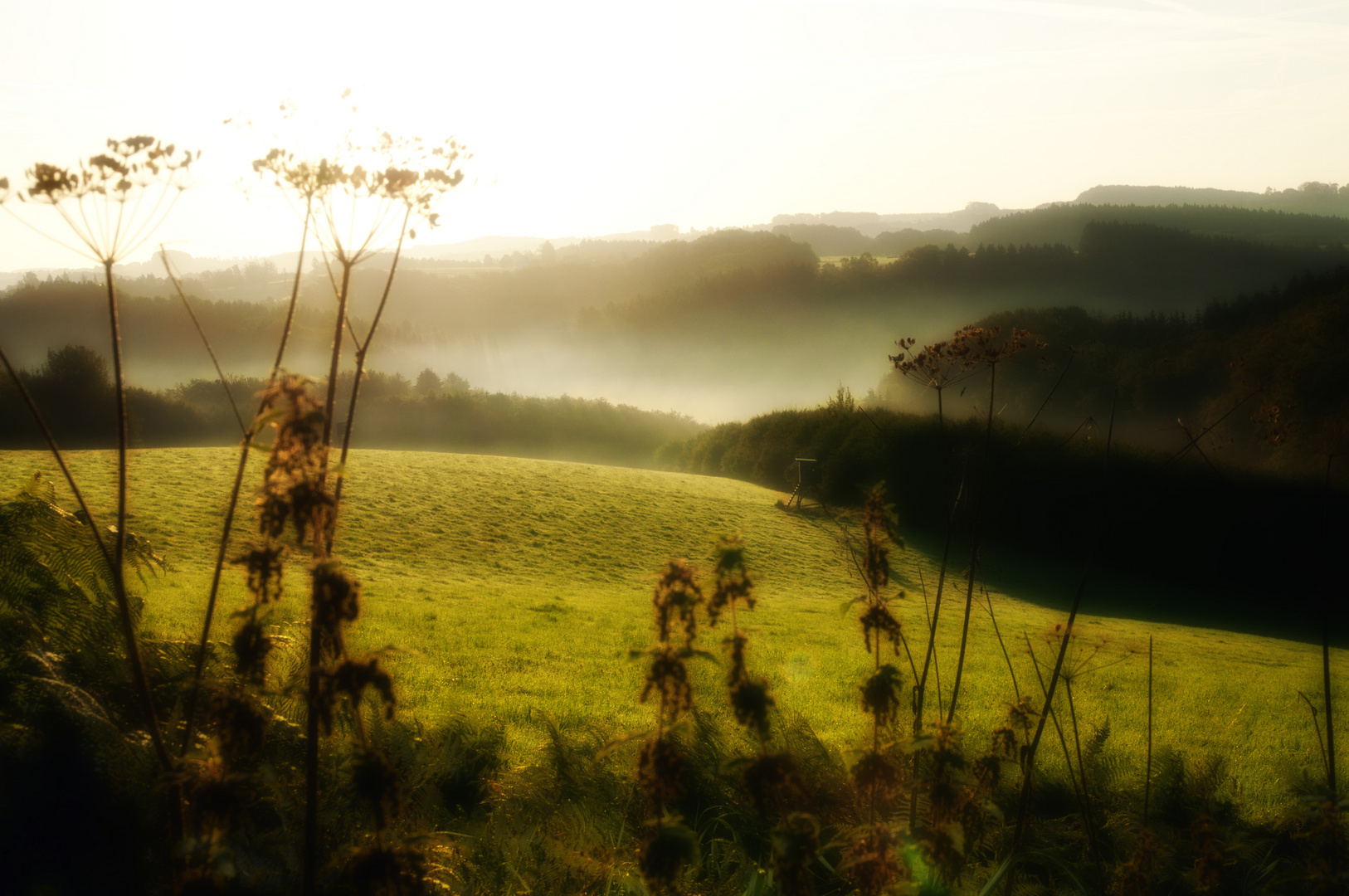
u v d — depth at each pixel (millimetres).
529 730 7258
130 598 3971
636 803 4027
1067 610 26203
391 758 3754
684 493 40438
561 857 3438
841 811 3760
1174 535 28359
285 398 1991
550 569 26734
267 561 2062
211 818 2186
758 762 2377
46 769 2787
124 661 3451
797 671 12789
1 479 24125
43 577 3559
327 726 2100
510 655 13102
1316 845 2910
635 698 10234
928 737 2574
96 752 2879
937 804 2604
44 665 3109
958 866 2877
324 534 2078
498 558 27000
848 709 10070
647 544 30891
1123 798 4473
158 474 28078
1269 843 4039
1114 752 6059
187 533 21484
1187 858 3756
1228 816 4434
